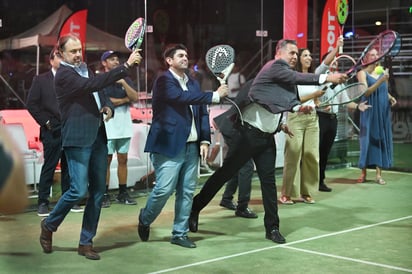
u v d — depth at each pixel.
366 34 11.09
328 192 7.34
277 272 4.18
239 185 5.90
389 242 5.00
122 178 6.64
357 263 4.40
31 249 4.75
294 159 6.48
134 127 7.51
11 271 4.17
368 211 6.26
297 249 4.79
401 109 11.54
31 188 6.85
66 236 5.18
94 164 4.43
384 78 7.62
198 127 4.75
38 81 5.82
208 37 10.39
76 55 4.33
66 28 8.00
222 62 4.57
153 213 4.81
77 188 4.37
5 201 1.42
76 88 4.20
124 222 5.75
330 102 6.72
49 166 5.97
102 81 4.18
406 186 7.78
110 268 4.28
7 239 5.04
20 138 6.88
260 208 6.43
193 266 4.33
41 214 5.97
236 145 4.90
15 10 9.77
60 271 4.19
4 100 8.95
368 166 8.09
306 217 5.96
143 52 8.12
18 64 9.11
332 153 9.12
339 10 7.08
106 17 9.65
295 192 6.57
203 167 8.45
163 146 4.54
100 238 5.14
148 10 9.83
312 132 6.53
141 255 4.62
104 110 4.46
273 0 9.73
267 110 4.70
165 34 10.12
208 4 10.41
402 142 11.85
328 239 5.10
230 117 4.97
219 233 5.31
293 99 4.71
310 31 9.18
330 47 8.75
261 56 9.87
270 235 5.03
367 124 7.86
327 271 4.20
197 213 5.32
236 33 10.30
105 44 8.67
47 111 5.86
